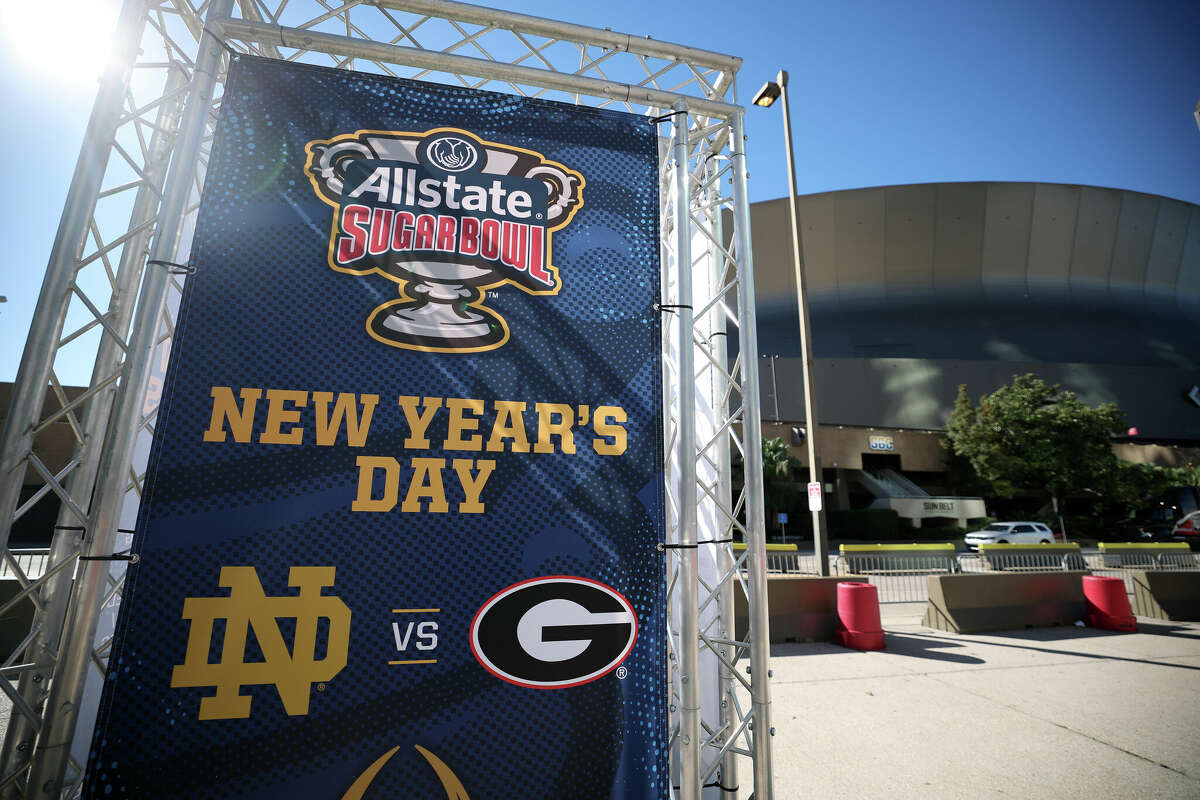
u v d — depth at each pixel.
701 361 4.20
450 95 3.19
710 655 3.76
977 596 9.12
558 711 2.66
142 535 2.44
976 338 75.81
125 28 2.96
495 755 2.56
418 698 2.54
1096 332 77.94
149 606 2.39
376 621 2.56
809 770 3.95
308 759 2.41
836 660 7.04
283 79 3.03
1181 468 45.56
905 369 59.75
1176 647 7.72
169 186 2.75
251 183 2.86
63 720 2.30
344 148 3.00
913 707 5.23
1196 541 31.25
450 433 2.79
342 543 2.59
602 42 3.54
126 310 3.20
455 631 2.62
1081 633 8.75
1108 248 84.12
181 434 2.54
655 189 3.35
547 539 2.80
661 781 2.71
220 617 2.44
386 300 2.87
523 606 2.71
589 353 3.04
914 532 35.97
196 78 2.90
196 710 2.36
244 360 2.67
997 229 82.50
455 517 2.72
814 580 8.45
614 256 3.20
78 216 2.71
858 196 82.06
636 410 3.04
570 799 2.60
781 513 28.73
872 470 41.09
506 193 3.14
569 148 3.28
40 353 2.56
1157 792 3.62
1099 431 35.88
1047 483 36.34
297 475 2.61
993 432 37.59
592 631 2.76
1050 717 4.95
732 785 3.23
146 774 2.29
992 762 4.06
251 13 3.51
